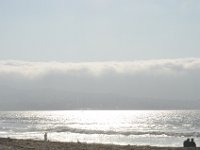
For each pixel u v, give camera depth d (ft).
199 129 367.66
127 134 285.64
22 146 120.98
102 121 636.07
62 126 416.67
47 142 136.05
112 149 121.80
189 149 136.36
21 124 478.59
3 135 260.62
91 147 124.36
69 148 119.24
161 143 209.87
